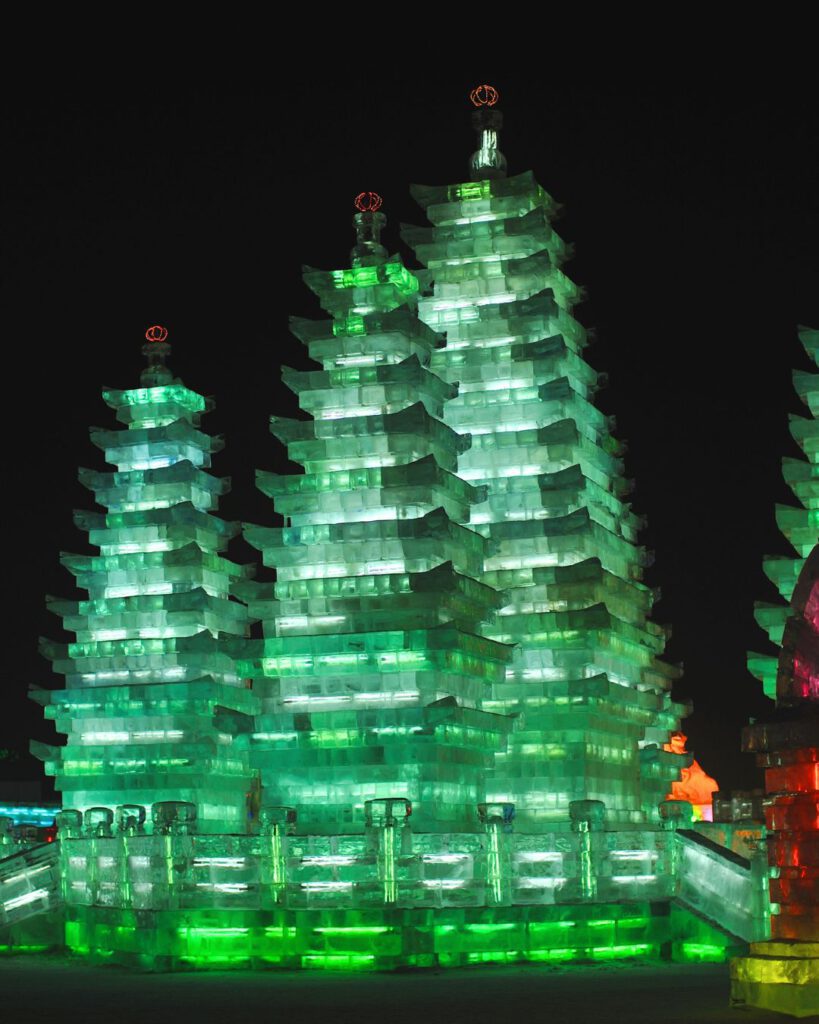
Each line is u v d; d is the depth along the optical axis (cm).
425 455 4297
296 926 3256
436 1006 2498
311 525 4244
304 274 4488
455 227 4844
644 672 4881
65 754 4728
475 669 4175
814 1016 2191
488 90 4988
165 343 5228
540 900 3447
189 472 4947
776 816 2402
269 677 4172
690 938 3488
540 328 4703
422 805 3953
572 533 4528
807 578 2462
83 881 3759
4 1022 2361
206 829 4612
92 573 4925
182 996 2728
